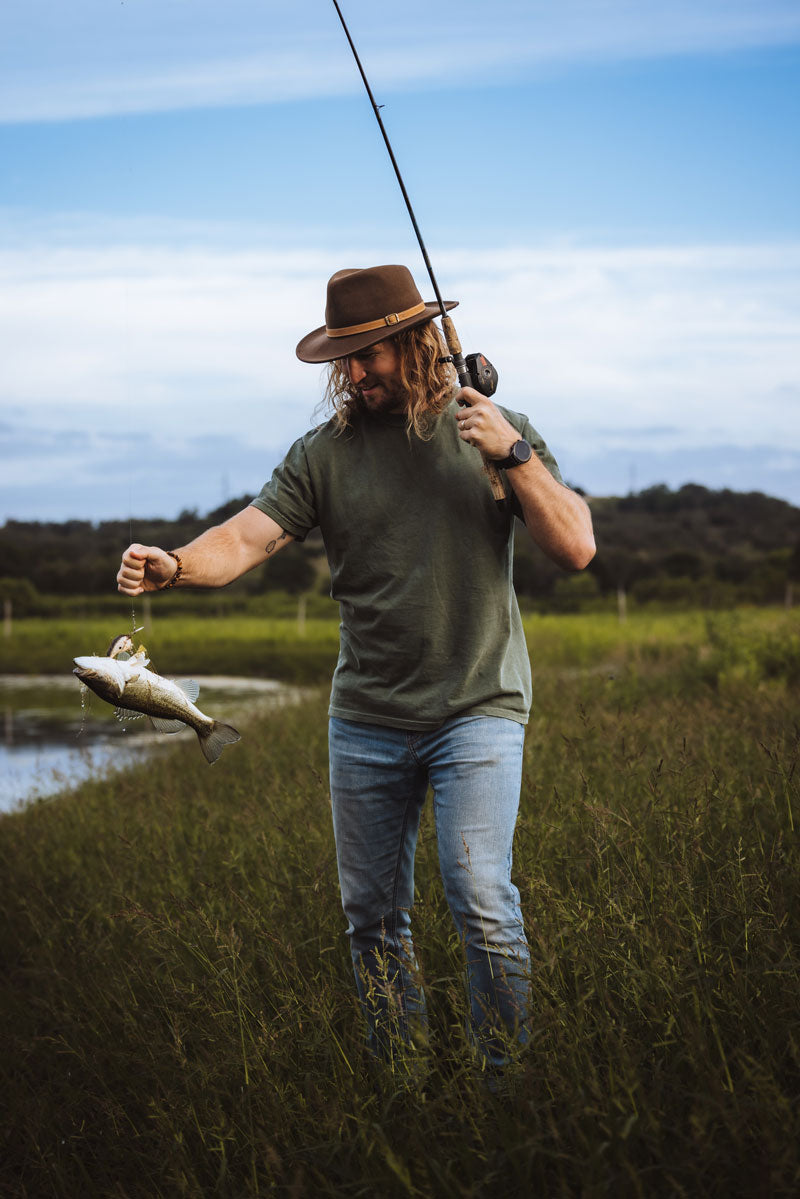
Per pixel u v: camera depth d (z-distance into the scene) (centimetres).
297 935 354
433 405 294
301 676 2236
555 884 336
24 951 447
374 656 298
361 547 298
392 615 293
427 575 291
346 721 305
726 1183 215
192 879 455
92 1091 317
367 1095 271
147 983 357
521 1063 254
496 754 287
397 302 290
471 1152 233
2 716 1658
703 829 344
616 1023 263
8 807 855
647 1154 227
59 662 2734
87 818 655
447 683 291
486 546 293
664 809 363
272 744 897
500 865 284
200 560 294
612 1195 217
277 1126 264
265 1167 253
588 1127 231
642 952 277
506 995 274
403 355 292
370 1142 245
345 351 286
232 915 390
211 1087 284
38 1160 291
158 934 371
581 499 294
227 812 598
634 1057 248
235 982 313
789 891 306
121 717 282
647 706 852
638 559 6131
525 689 300
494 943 277
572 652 2102
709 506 10188
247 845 480
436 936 328
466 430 275
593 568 5644
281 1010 302
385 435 299
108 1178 282
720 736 545
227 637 3362
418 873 383
